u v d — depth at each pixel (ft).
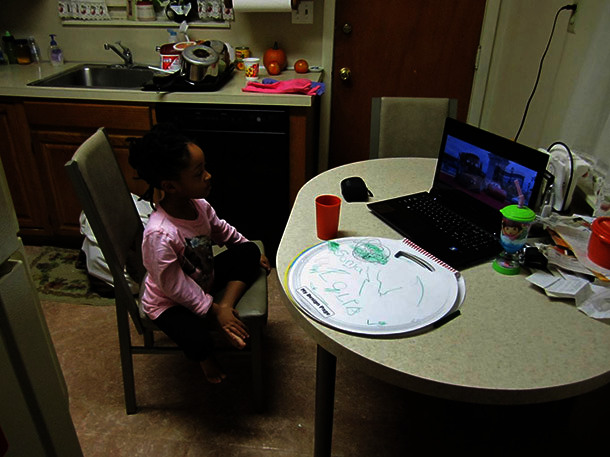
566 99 6.30
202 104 7.36
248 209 8.06
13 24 9.09
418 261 3.78
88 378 5.83
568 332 3.08
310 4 8.59
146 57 9.22
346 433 5.15
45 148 7.88
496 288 3.51
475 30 8.89
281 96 7.15
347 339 2.98
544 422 5.31
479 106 9.41
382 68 9.36
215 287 4.98
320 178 5.43
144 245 4.25
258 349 4.93
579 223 4.14
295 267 3.65
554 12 7.01
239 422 5.26
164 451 4.93
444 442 5.07
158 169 4.16
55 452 2.02
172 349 4.99
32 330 1.84
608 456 4.45
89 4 8.82
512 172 4.03
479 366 2.79
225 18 8.72
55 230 8.50
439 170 4.92
